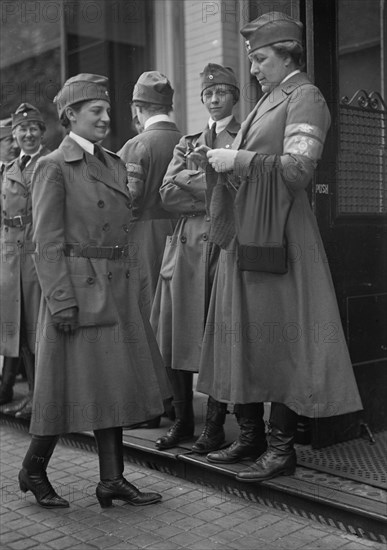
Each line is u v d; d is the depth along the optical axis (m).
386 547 2.89
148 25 5.82
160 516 3.25
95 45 5.79
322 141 3.15
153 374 3.42
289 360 3.25
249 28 3.29
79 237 3.29
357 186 3.90
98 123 3.33
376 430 3.96
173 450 3.74
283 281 3.23
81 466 3.96
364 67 4.00
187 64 5.64
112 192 3.35
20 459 4.12
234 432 3.98
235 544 2.96
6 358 4.88
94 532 3.13
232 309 3.30
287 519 3.18
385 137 4.03
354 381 3.21
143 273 4.17
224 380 3.37
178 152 3.87
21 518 3.30
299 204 3.25
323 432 3.71
